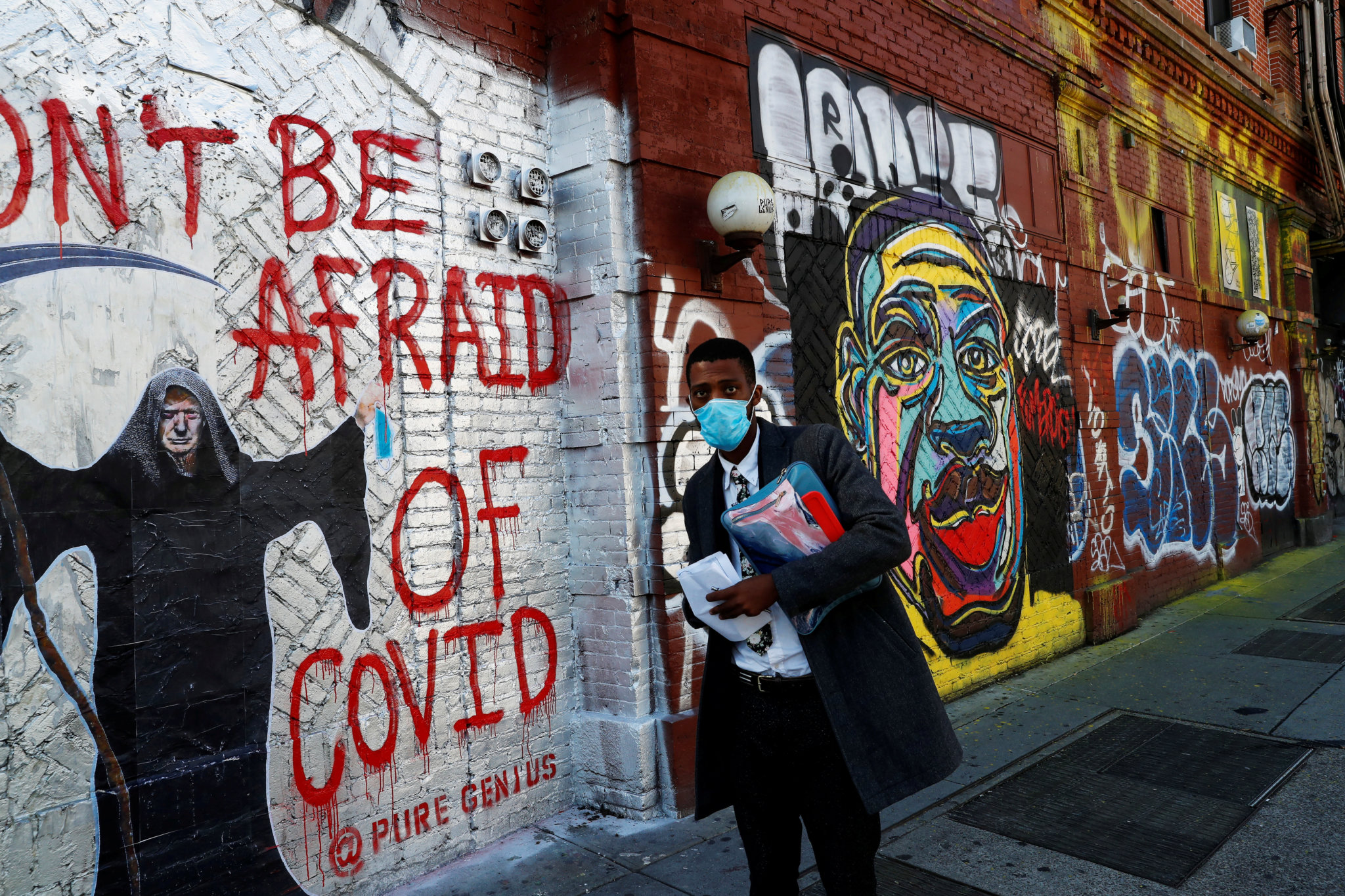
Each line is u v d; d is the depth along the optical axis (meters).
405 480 3.44
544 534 3.96
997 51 6.52
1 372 2.41
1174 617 7.75
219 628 2.85
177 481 2.77
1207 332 9.54
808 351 4.77
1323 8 11.80
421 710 3.42
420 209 3.56
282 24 3.12
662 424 3.91
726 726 2.35
